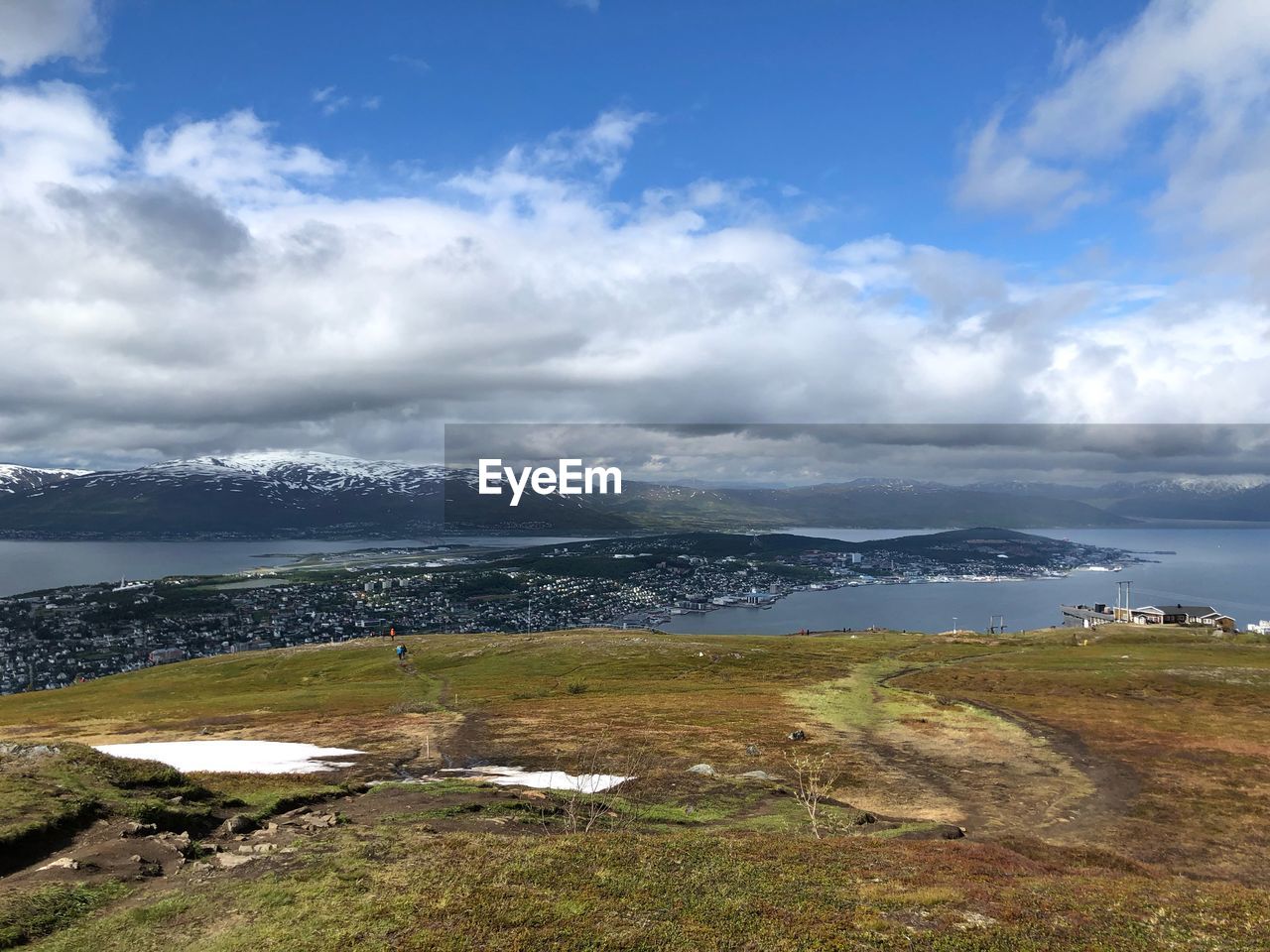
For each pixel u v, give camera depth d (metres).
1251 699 92.25
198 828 36.03
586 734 74.19
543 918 22.86
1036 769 61.91
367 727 79.06
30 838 30.03
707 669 134.75
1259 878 39.25
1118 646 150.12
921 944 22.42
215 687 140.88
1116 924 24.89
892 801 52.38
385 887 25.28
